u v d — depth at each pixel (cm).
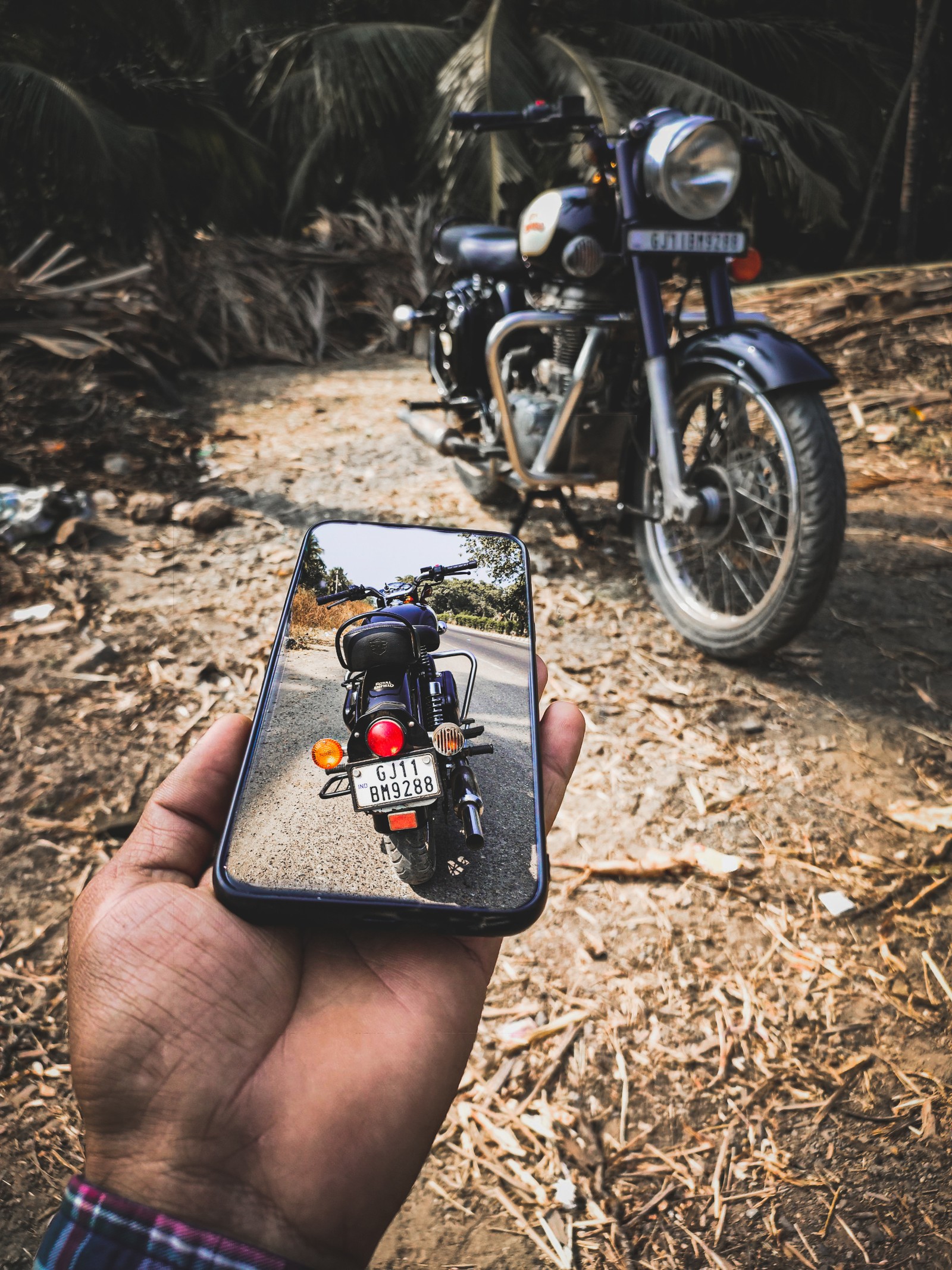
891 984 177
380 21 1010
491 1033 170
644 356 292
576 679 267
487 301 345
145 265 710
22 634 289
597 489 399
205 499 388
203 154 974
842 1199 144
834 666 273
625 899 196
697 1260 138
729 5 985
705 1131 155
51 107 799
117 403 477
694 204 261
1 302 519
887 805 219
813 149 914
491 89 784
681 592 293
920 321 518
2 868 204
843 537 241
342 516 374
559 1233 142
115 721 251
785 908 193
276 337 713
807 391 245
